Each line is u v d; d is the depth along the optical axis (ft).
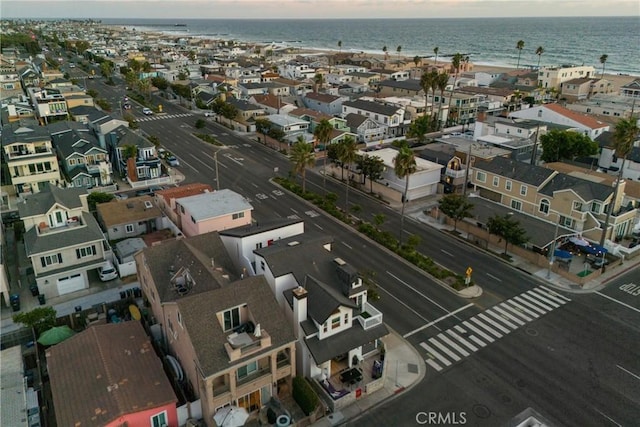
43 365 139.54
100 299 175.83
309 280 140.77
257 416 124.36
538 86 588.91
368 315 141.18
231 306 124.77
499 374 141.59
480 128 381.19
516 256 214.48
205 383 112.47
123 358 125.39
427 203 274.16
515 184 243.19
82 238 179.73
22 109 386.11
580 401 131.34
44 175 265.75
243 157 352.90
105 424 105.19
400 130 419.95
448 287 187.83
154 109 500.33
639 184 252.01
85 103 442.50
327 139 301.84
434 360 147.54
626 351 151.94
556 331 161.79
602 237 211.61
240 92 534.37
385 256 211.82
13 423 115.96
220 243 163.53
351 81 627.87
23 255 204.44
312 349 129.59
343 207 267.80
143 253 151.74
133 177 290.35
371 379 138.10
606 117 419.74
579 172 260.21
